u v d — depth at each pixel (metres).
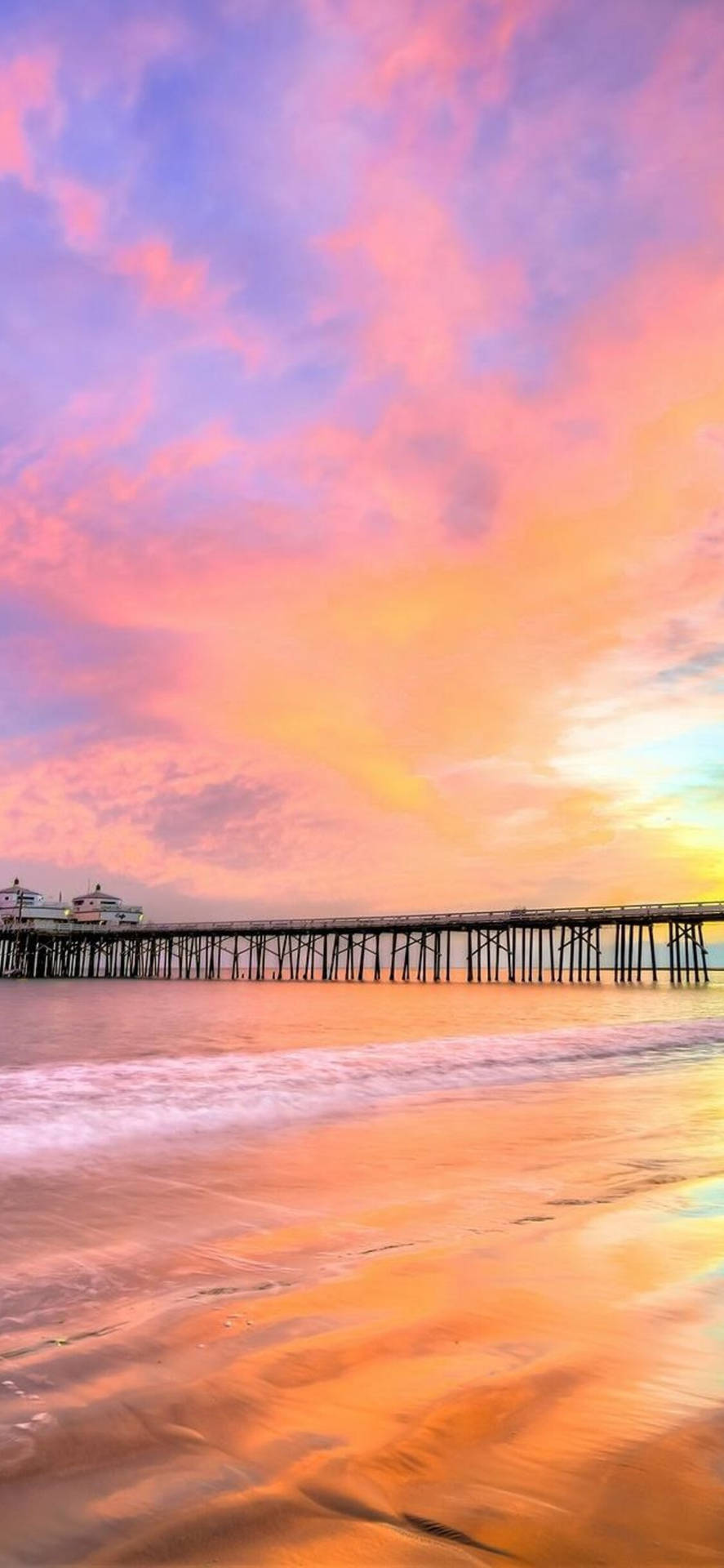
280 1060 12.96
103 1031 22.12
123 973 91.31
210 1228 4.84
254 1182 5.96
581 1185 5.91
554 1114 9.05
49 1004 37.72
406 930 70.25
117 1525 2.07
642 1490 2.18
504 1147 7.27
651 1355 3.05
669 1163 6.66
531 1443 2.42
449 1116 8.80
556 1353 3.07
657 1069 13.37
